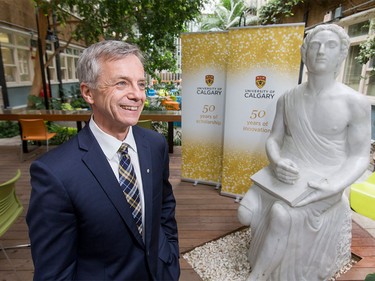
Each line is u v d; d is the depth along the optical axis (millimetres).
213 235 2248
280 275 1597
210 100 3041
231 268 1855
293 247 1538
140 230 951
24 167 3791
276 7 6293
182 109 3201
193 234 2260
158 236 1050
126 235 886
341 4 5133
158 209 1035
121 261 901
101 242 850
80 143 849
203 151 3215
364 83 4754
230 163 2873
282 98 1796
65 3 4867
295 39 2311
